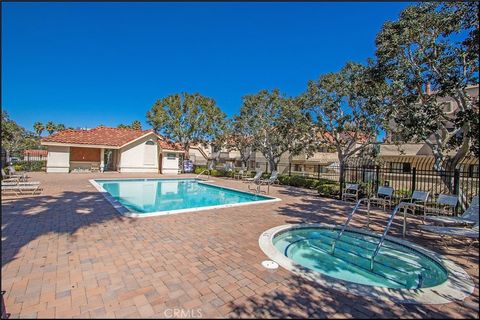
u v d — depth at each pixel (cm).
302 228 727
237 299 344
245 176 2369
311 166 3488
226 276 407
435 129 1009
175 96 3058
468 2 848
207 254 496
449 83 927
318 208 1028
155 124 3089
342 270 536
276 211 939
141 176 2352
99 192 1221
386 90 1317
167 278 396
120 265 436
